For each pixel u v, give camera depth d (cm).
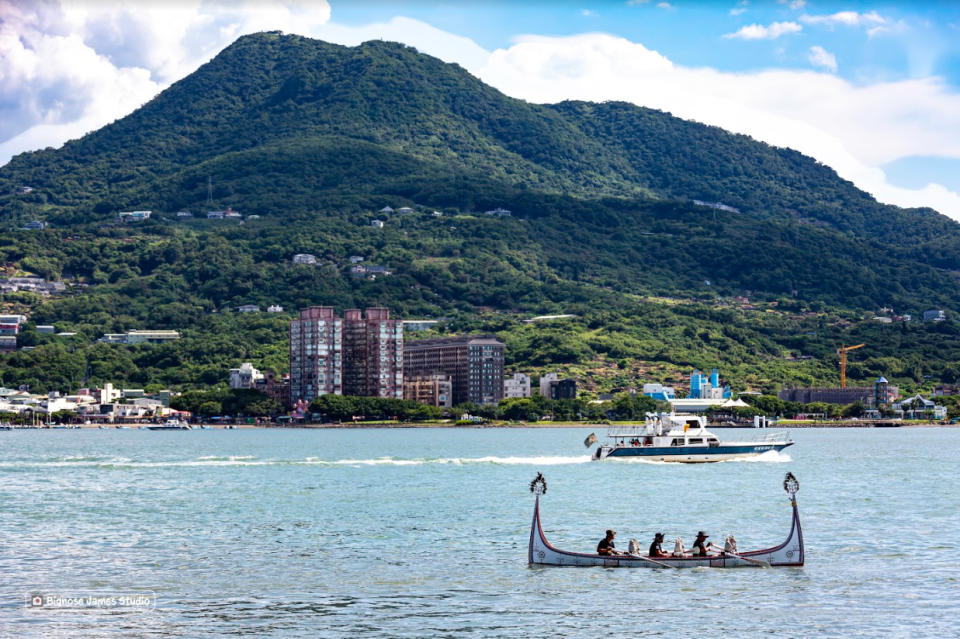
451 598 10444
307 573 11612
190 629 9444
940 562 12100
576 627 9469
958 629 9350
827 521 15525
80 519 16125
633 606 10125
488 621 9644
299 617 9788
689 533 14425
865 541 13588
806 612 9900
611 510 16725
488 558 12412
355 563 12162
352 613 9912
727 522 15400
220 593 10700
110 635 9294
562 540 13825
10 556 12738
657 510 16725
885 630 9344
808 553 12669
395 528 14888
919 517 16000
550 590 10744
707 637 9188
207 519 16025
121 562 12319
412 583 11081
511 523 15338
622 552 11925
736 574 11431
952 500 18362
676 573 11462
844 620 9644
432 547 13225
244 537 14150
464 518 15912
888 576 11338
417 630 9388
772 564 11781
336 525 15250
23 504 18150
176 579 11344
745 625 9519
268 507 17550
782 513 16388
